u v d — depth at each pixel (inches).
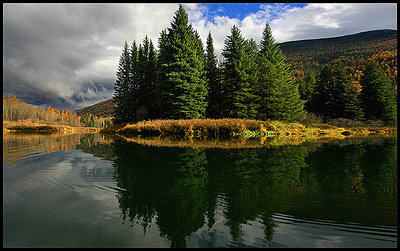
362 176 188.1
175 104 1058.7
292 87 1263.5
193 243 87.7
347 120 1349.7
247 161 262.2
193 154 319.9
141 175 194.7
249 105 1061.8
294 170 213.6
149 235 94.0
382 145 431.8
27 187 159.0
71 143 502.6
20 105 3715.6
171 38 1117.1
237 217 111.7
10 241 87.3
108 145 453.7
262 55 1221.1
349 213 114.7
